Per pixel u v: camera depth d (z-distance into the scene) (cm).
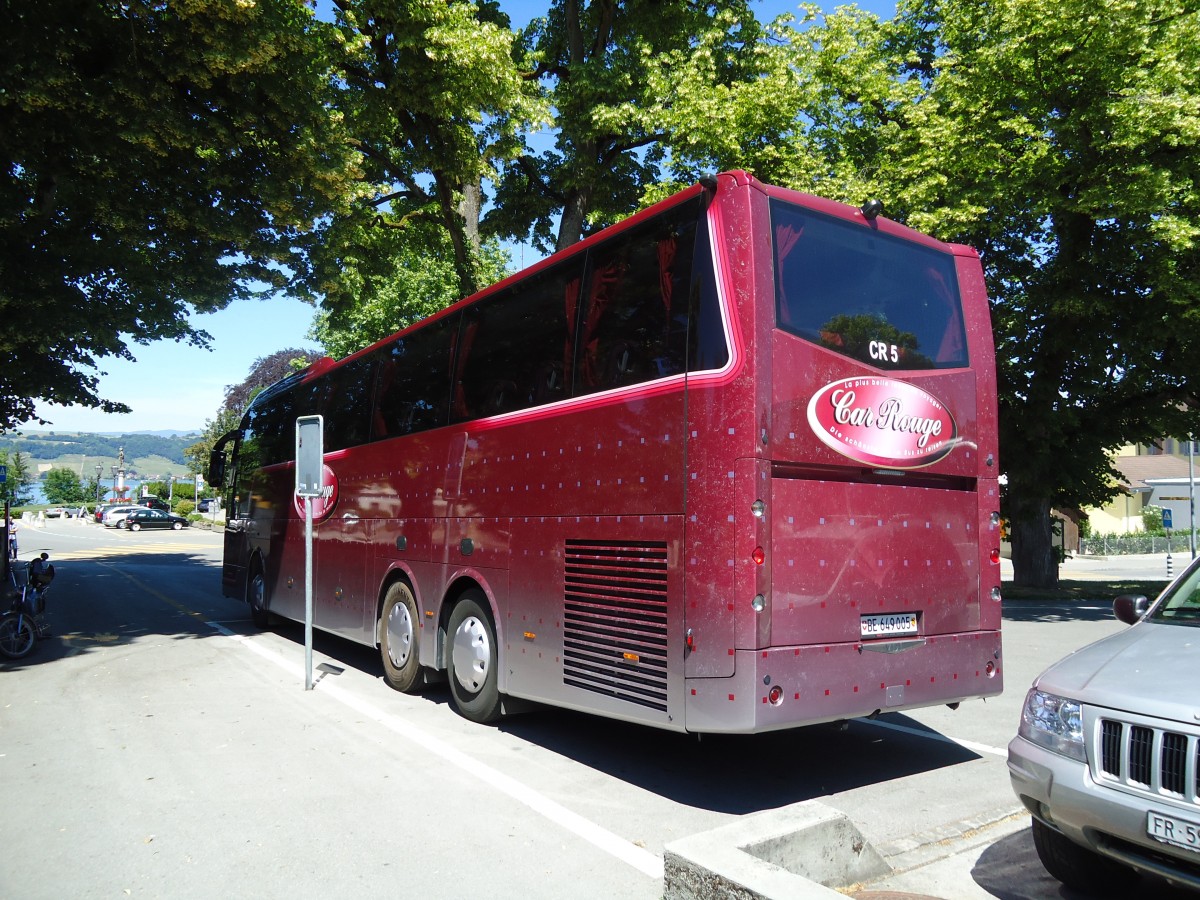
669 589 503
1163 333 1593
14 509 11188
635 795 534
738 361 484
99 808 514
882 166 1666
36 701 818
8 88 988
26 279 1255
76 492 14500
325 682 902
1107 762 331
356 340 3338
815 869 368
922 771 587
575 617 586
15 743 666
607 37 1989
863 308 543
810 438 499
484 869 421
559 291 641
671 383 517
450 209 1895
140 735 684
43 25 1027
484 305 750
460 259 1928
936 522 561
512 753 630
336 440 1051
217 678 923
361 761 608
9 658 1058
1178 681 331
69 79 1002
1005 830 471
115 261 1338
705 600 479
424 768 591
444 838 461
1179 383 1889
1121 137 1413
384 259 2036
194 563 3016
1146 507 5459
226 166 1239
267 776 574
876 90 1752
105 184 1191
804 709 480
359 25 1606
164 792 542
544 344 651
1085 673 366
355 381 1023
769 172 1698
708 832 354
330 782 560
